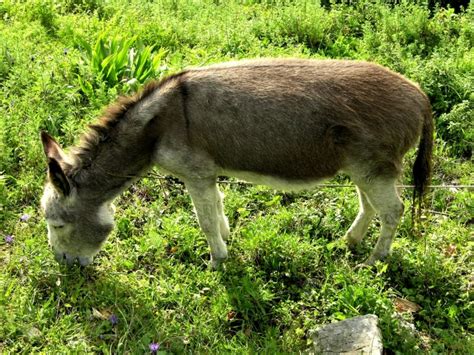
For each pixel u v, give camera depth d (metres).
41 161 3.32
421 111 2.62
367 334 2.36
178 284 2.72
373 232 3.09
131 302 2.65
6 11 4.97
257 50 4.36
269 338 2.52
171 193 3.29
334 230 3.07
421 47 4.50
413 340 2.44
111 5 5.20
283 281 2.81
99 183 2.65
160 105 2.56
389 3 5.40
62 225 2.65
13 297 2.62
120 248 2.93
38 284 2.70
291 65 2.61
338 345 2.37
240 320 2.62
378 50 4.45
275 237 2.90
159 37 4.65
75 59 3.98
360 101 2.52
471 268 2.86
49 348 2.43
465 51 4.49
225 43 4.52
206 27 4.84
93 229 2.70
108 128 2.61
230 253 2.95
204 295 2.72
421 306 2.71
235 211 3.21
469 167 3.53
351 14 5.12
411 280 2.79
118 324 2.56
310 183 2.68
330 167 2.61
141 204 3.22
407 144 2.62
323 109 2.51
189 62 4.17
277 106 2.52
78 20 4.91
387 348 2.43
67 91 3.75
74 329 2.52
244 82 2.55
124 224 3.05
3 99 3.66
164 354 2.41
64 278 2.72
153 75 3.91
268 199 3.29
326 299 2.69
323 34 4.78
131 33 4.64
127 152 2.62
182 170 2.63
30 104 3.60
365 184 2.66
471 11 5.00
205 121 2.55
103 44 3.98
